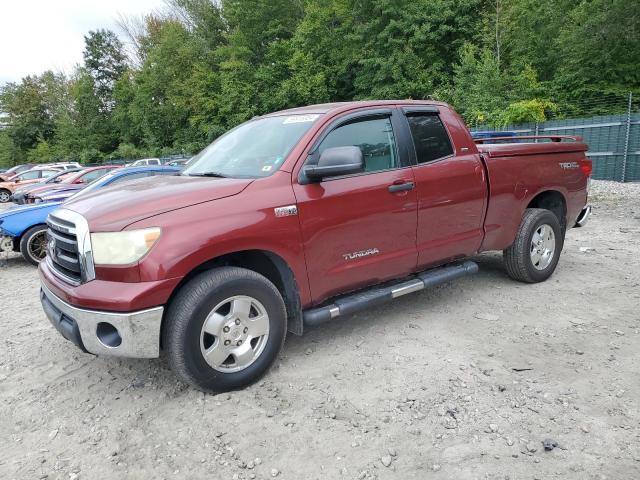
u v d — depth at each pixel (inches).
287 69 1290.6
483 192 179.2
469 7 1003.9
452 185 169.2
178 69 1612.9
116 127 2062.0
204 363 122.0
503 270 228.7
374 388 129.5
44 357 160.9
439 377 133.5
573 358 142.0
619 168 610.2
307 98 1215.6
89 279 117.3
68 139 2118.6
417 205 159.9
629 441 105.1
